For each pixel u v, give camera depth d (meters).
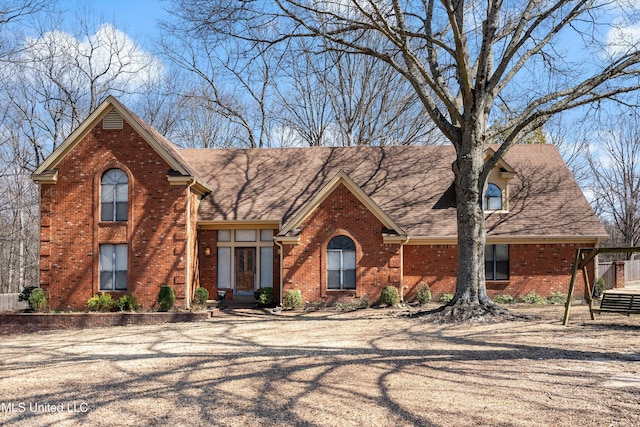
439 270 24.56
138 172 23.16
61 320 21.44
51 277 23.06
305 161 28.59
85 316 21.41
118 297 22.94
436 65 19.94
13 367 12.44
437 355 12.46
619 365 11.17
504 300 23.94
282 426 7.73
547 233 24.23
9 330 21.53
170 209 23.05
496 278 24.75
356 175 27.59
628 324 17.25
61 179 23.31
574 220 24.75
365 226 23.23
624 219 46.41
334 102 41.09
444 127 19.20
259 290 24.61
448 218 25.02
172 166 23.08
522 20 18.14
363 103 40.66
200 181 24.52
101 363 12.52
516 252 24.62
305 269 23.28
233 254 25.80
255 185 27.11
